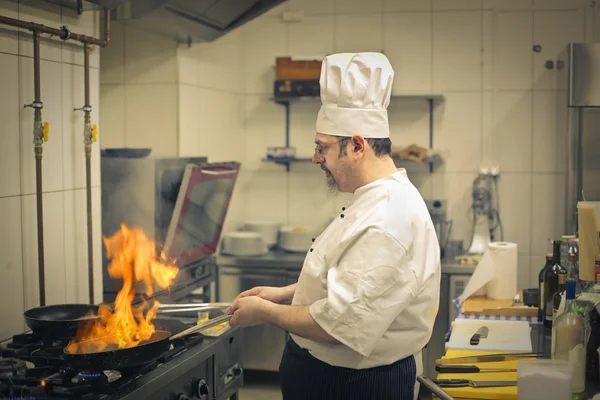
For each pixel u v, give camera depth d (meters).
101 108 3.95
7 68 2.22
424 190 4.54
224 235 4.45
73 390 1.74
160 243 3.13
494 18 4.34
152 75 3.87
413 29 4.49
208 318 2.50
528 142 4.39
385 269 1.72
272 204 4.78
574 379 1.78
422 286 1.80
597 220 2.10
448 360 2.08
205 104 4.18
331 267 1.82
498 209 4.43
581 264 2.14
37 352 1.97
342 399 1.87
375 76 1.86
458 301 3.02
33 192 2.35
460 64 4.45
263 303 1.89
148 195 3.10
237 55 4.64
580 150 3.42
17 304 2.29
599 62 3.21
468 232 4.50
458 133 4.48
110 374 1.90
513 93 4.38
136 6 3.05
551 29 4.21
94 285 2.70
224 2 3.21
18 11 2.25
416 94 4.34
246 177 4.79
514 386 1.84
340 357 1.85
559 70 4.09
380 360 1.84
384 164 1.91
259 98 4.75
